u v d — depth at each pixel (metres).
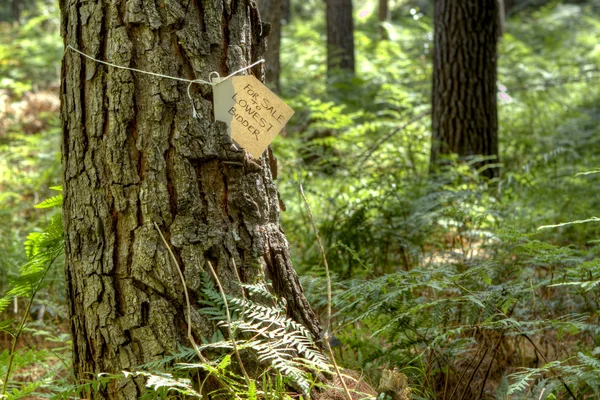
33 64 12.74
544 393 2.40
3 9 21.23
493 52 6.02
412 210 4.51
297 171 5.88
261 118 2.27
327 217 4.82
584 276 2.73
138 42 2.19
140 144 2.19
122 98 2.19
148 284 2.19
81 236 2.27
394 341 2.93
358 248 4.14
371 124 7.17
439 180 5.25
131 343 2.22
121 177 2.20
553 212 4.93
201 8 2.23
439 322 2.57
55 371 2.96
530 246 2.86
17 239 4.41
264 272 2.31
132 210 2.20
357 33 14.56
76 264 2.29
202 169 2.23
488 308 2.63
